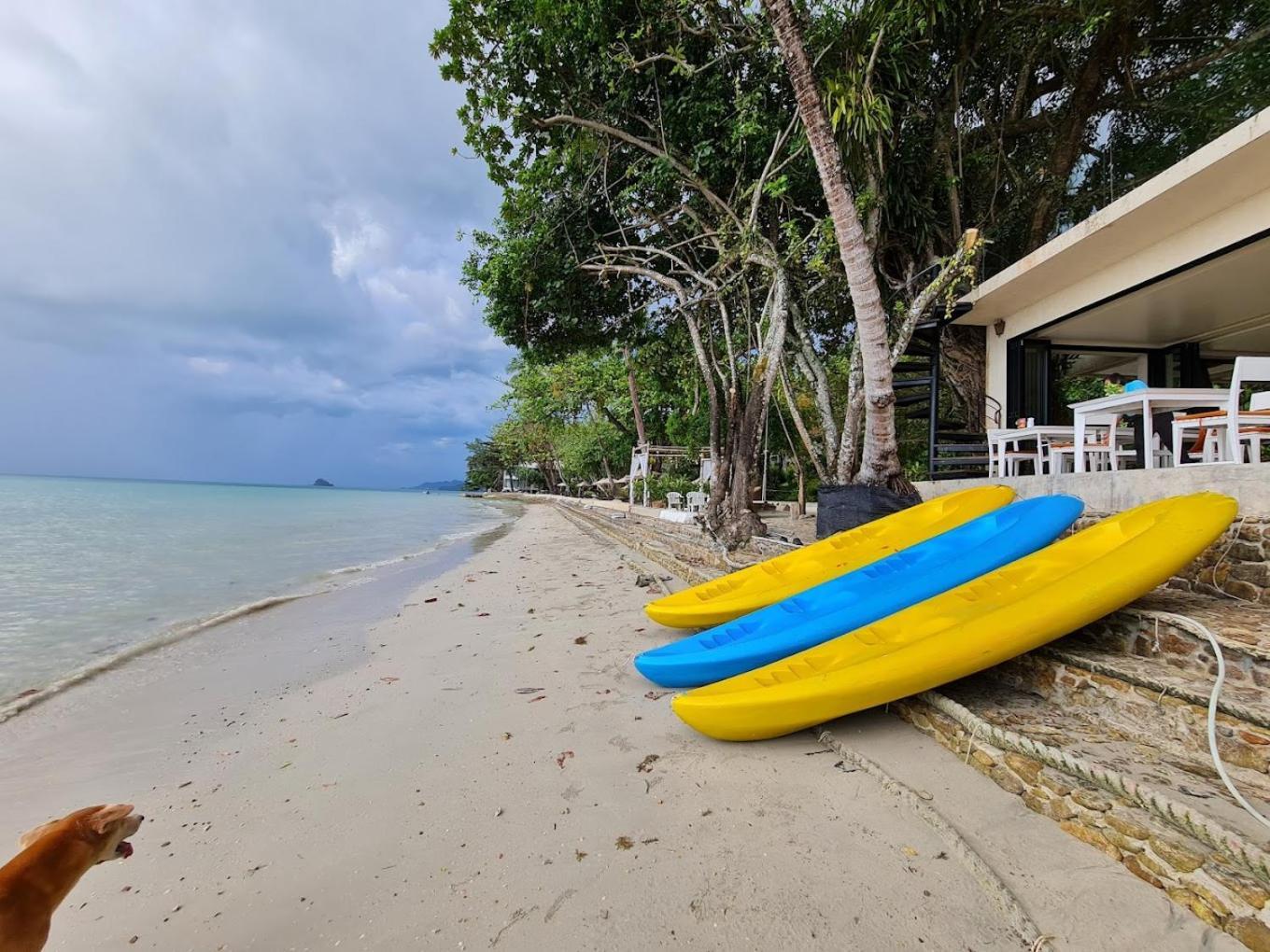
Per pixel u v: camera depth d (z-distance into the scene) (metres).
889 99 7.28
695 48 9.16
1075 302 7.04
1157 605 3.08
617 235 11.80
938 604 3.39
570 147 10.44
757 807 2.52
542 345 13.22
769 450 18.44
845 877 2.05
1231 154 4.52
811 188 9.17
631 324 13.30
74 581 10.02
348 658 5.43
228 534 19.19
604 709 3.74
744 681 3.20
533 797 2.74
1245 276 5.98
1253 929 1.56
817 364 9.46
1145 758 2.23
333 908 2.09
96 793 3.11
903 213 8.24
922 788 2.47
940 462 7.64
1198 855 1.72
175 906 2.16
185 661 5.62
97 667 5.46
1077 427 5.07
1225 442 4.61
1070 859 1.99
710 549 8.81
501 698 4.05
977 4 7.23
